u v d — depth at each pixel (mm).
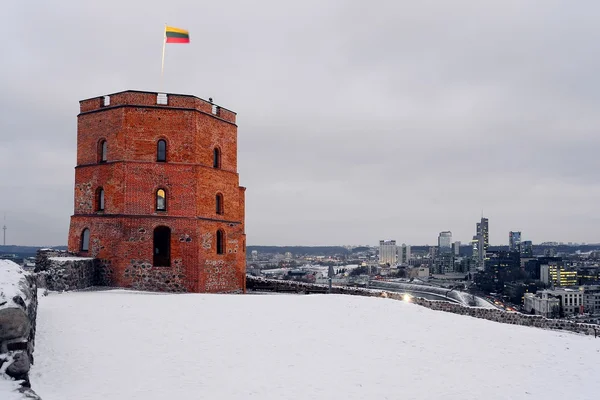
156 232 34875
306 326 21719
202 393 13875
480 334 22594
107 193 33688
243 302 26391
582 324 26312
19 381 11156
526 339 22438
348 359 17812
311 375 15961
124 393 13383
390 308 26469
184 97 34844
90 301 24781
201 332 19844
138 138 33750
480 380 16562
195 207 34250
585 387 16469
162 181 33906
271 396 14016
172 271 33469
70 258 31438
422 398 14609
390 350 19203
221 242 37156
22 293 12938
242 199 41594
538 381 16859
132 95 33844
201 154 35312
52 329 18578
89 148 35281
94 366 15258
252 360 17047
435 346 20156
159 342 18172
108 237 33156
